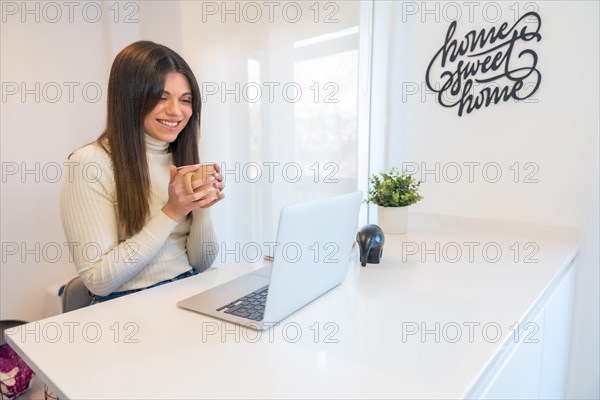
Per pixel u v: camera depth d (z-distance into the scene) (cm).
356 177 201
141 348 68
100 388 57
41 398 170
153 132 114
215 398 54
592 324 145
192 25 237
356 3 190
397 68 183
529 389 92
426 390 55
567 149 144
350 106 199
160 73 106
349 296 90
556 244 140
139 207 109
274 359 64
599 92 136
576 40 138
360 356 64
